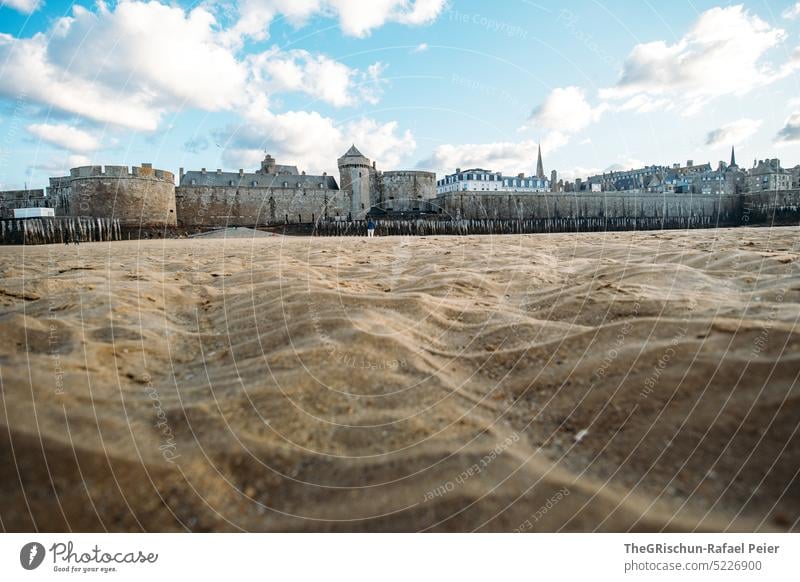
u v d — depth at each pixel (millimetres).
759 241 8969
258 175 43562
